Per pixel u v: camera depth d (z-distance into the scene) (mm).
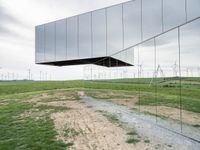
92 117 10438
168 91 7406
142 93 9508
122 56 12312
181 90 6602
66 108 13297
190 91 6133
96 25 15977
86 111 11953
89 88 17609
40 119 10883
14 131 9055
